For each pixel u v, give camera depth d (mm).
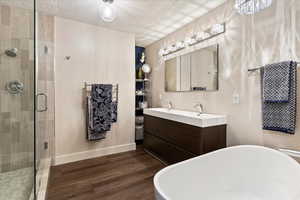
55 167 2283
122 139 2959
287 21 1434
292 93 1344
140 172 2143
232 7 1876
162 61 3158
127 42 2951
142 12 2191
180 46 2607
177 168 1274
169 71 2945
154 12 2191
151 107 3541
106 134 2787
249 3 1342
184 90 2596
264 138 1608
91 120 2471
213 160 1455
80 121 2557
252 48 1690
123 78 2943
